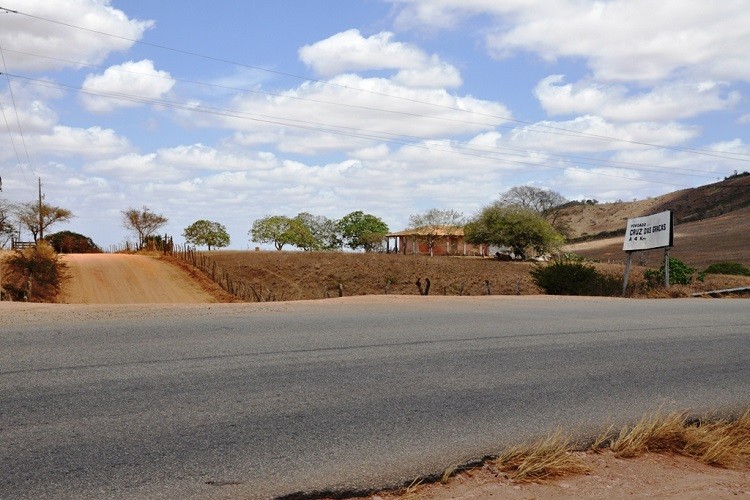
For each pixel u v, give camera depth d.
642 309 16.61
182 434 5.33
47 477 4.38
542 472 5.10
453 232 79.50
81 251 76.69
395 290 49.84
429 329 11.21
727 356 10.00
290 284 51.16
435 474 4.91
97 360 7.68
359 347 9.21
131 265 50.81
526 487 4.81
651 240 29.28
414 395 6.86
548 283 30.86
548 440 5.45
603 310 16.02
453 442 5.55
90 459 4.72
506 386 7.46
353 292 49.81
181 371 7.32
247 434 5.42
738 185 139.50
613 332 11.70
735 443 6.34
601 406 6.93
